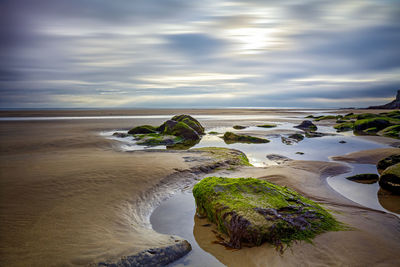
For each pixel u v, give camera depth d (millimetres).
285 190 7453
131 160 13891
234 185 7293
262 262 5047
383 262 4758
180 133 25297
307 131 31000
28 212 7012
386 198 8812
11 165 12492
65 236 5727
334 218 6496
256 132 31062
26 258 4812
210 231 6441
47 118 59281
